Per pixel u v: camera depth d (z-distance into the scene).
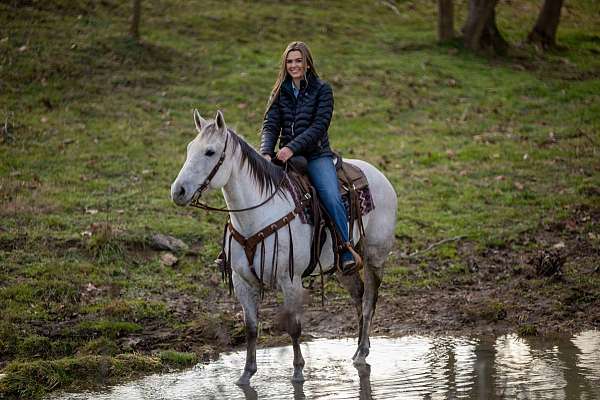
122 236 10.03
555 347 7.70
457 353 7.60
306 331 8.62
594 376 6.65
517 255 10.50
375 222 7.64
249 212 6.54
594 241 10.76
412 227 11.35
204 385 6.80
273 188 6.68
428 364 7.25
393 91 17.56
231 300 9.09
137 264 9.68
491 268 10.14
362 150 14.25
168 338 8.08
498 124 16.03
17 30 17.28
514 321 8.66
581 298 9.15
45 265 9.23
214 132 6.25
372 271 7.72
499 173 13.43
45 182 11.79
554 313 8.79
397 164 13.71
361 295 7.73
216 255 10.09
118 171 12.51
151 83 16.41
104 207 11.16
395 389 6.50
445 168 13.66
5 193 11.16
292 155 6.83
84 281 9.00
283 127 7.09
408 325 8.70
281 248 6.63
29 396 6.61
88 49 17.14
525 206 12.06
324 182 6.94
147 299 8.86
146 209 11.23
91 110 14.87
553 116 16.55
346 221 6.97
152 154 13.32
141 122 14.66
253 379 6.96
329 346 8.07
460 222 11.54
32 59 16.20
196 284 9.36
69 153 12.98
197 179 6.13
